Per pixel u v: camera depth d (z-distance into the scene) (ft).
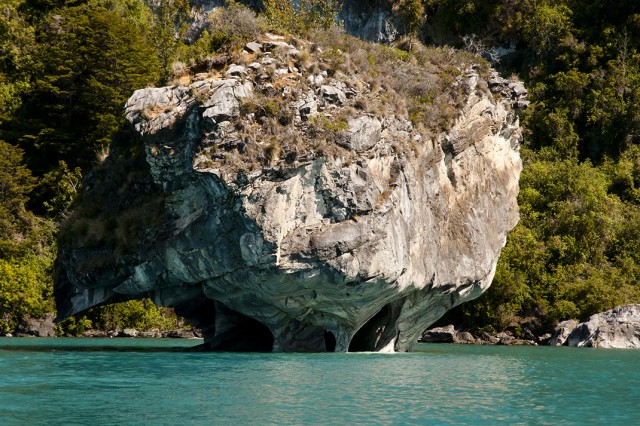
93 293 158.30
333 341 157.17
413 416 82.64
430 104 159.43
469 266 158.30
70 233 158.71
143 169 159.43
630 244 261.03
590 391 102.42
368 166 139.95
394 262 138.82
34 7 329.31
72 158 288.10
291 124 140.46
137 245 148.05
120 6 333.42
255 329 162.20
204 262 140.36
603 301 236.22
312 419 80.38
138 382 103.65
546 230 265.75
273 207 133.18
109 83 285.43
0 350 157.69
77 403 87.81
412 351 169.99
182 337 236.63
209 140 137.59
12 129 294.66
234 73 145.48
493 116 169.68
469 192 163.32
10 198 266.36
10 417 80.43
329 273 134.82
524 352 176.45
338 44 161.99
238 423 78.18
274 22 175.01
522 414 84.89
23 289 239.91
